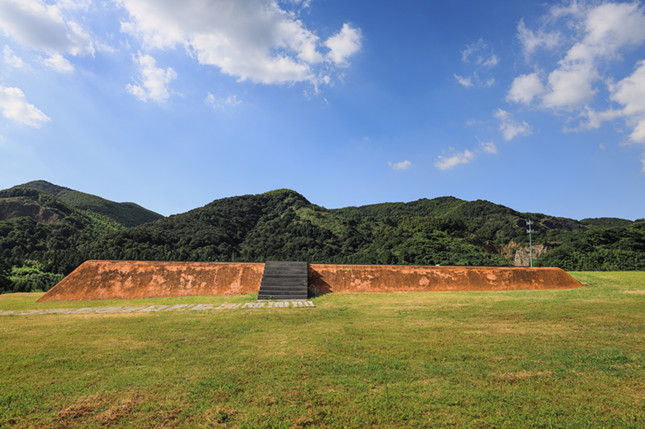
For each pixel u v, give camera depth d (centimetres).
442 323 1062
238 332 966
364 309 1355
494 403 496
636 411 465
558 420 446
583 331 922
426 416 460
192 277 1906
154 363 691
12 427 442
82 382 591
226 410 480
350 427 435
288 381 584
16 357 740
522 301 1485
